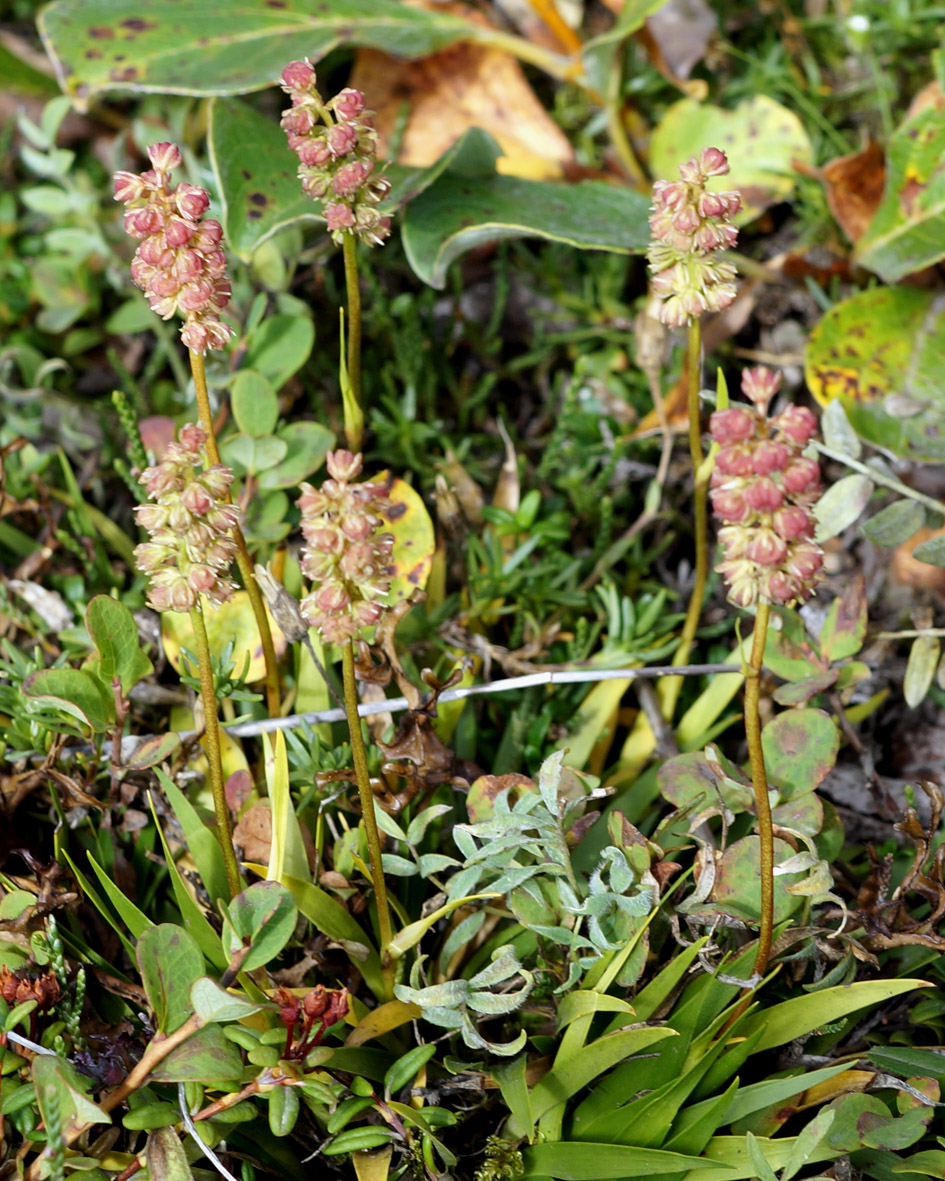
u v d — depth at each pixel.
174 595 0.23
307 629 0.27
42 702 0.26
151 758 0.26
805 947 0.26
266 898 0.24
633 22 0.34
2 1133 0.24
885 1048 0.25
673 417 0.34
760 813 0.24
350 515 0.22
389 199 0.31
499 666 0.31
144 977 0.24
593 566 0.33
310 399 0.36
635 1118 0.25
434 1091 0.25
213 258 0.23
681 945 0.26
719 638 0.33
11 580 0.31
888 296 0.33
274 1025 0.25
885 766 0.31
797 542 0.22
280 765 0.25
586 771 0.30
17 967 0.26
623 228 0.33
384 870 0.26
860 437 0.32
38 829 0.29
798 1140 0.24
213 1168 0.25
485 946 0.27
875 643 0.31
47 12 0.33
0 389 0.35
